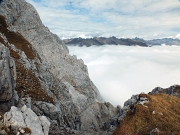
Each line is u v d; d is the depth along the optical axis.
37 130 18.55
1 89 22.64
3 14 67.75
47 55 75.06
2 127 17.20
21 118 18.77
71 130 42.41
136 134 27.45
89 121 72.06
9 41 59.47
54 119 40.91
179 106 35.91
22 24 74.38
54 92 61.66
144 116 30.17
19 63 47.41
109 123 52.03
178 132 26.42
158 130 25.95
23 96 36.75
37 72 56.75
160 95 39.47
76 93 77.50
